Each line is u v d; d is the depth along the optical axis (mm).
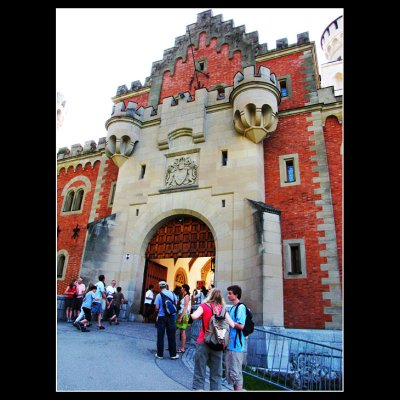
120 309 14469
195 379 5516
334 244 13391
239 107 14852
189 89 20406
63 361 7156
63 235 21109
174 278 22188
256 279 11852
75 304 12789
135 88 23438
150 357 8422
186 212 15273
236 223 13836
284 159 15656
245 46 19906
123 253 16016
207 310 5816
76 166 23047
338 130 15500
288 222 14398
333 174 14750
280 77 18109
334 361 11086
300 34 18703
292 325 12820
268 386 7973
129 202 16891
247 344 10062
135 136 17953
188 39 22172
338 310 12445
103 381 6211
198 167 15773
